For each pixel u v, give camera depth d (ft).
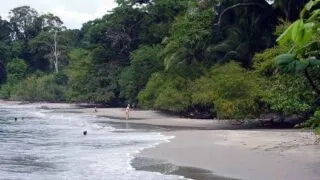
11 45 451.53
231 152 75.46
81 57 289.74
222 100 134.72
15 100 382.42
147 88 201.26
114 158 74.90
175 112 192.85
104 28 272.31
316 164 61.41
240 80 132.36
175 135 107.45
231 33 166.91
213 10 174.70
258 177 55.26
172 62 179.83
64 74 369.30
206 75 168.76
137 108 235.61
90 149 87.56
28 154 82.33
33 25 482.69
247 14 161.17
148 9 254.06
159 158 73.15
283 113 121.08
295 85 88.22
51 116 201.87
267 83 124.06
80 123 159.33
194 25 173.37
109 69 267.59
